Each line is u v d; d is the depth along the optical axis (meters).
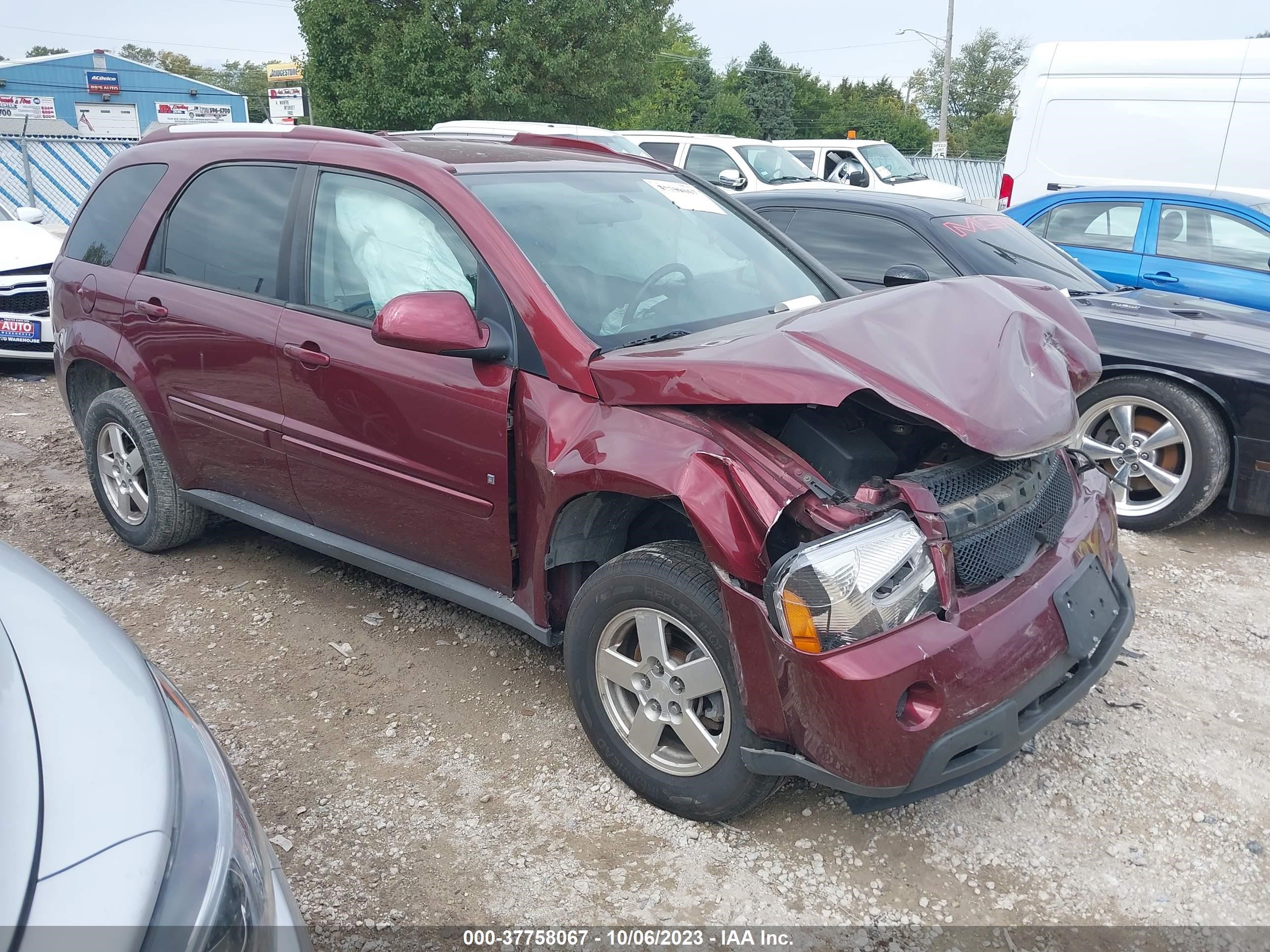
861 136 68.75
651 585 2.64
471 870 2.62
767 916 2.47
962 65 83.62
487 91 22.06
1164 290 6.99
